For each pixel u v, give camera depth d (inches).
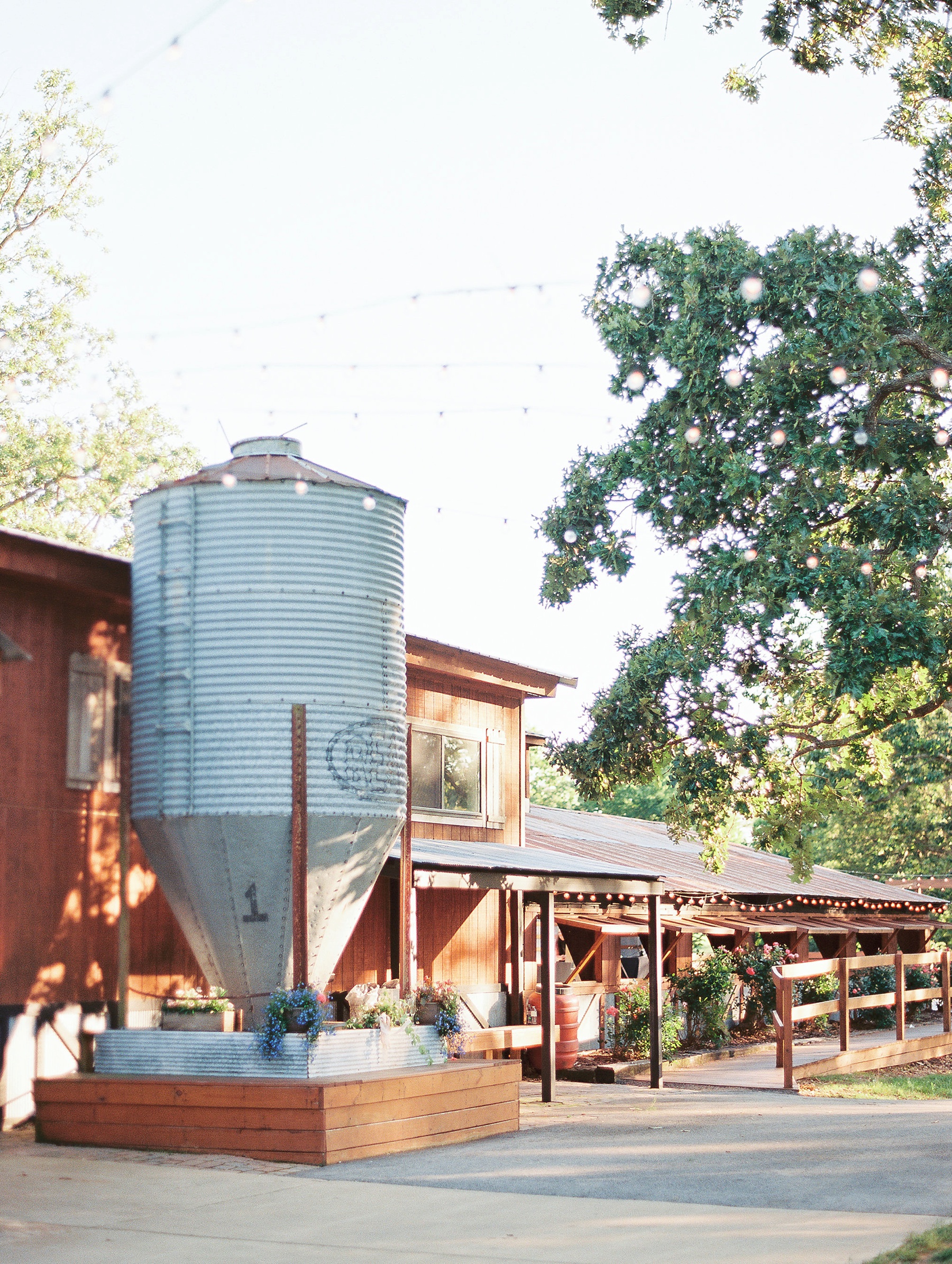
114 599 562.3
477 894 818.8
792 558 700.7
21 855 512.7
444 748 816.3
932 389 754.8
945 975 962.7
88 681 550.0
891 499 721.6
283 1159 447.8
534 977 872.9
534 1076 799.7
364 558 526.3
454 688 834.2
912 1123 522.0
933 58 766.5
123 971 543.5
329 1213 366.9
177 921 551.2
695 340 708.0
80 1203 379.2
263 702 501.4
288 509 513.0
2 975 500.7
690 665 752.3
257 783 497.7
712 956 1013.2
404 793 542.6
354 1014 536.7
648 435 751.1
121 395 1424.7
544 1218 355.3
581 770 795.4
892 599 682.8
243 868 501.0
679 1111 610.5
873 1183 388.5
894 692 891.4
